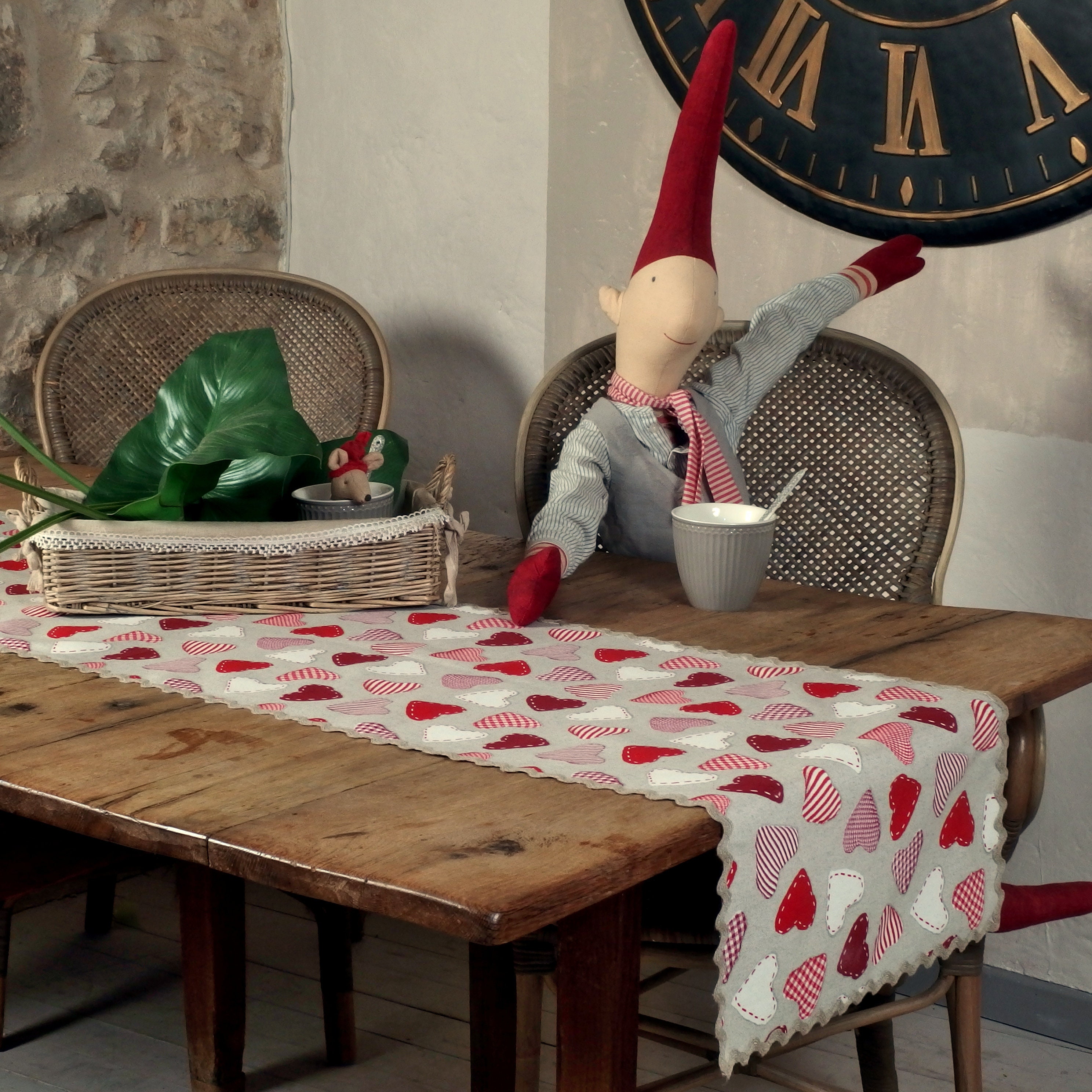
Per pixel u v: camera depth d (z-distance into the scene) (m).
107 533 1.25
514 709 1.03
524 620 1.28
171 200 2.51
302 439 1.37
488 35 2.41
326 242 2.70
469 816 0.81
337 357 2.26
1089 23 1.81
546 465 1.83
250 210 2.65
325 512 1.37
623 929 0.88
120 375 2.25
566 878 0.73
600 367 1.87
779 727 0.99
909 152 1.99
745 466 1.79
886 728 0.98
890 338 2.07
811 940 0.90
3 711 1.01
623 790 0.85
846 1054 1.91
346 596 1.32
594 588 1.45
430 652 1.19
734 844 0.83
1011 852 1.25
